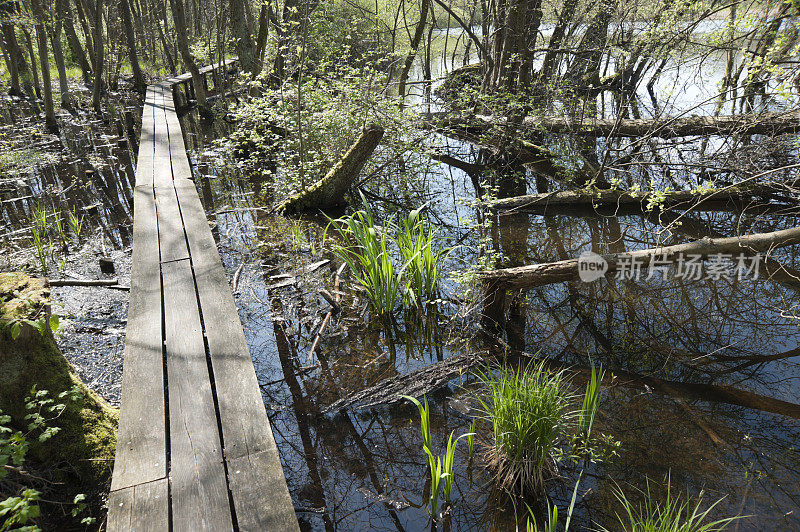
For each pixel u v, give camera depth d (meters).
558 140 8.33
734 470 2.94
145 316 3.48
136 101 15.34
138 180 6.60
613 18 7.27
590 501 2.75
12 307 2.80
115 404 3.29
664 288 5.02
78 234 5.94
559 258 5.67
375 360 3.96
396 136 7.95
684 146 8.12
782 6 5.67
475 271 4.55
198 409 2.64
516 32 8.05
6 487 2.41
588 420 3.21
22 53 15.90
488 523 2.65
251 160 9.30
